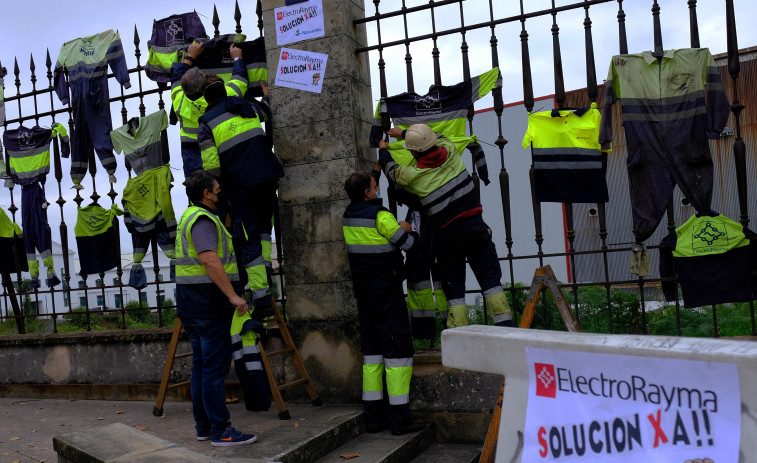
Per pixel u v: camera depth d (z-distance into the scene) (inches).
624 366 72.6
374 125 224.1
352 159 217.8
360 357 215.5
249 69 236.8
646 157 194.2
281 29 226.4
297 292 224.7
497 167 715.4
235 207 203.6
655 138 193.8
